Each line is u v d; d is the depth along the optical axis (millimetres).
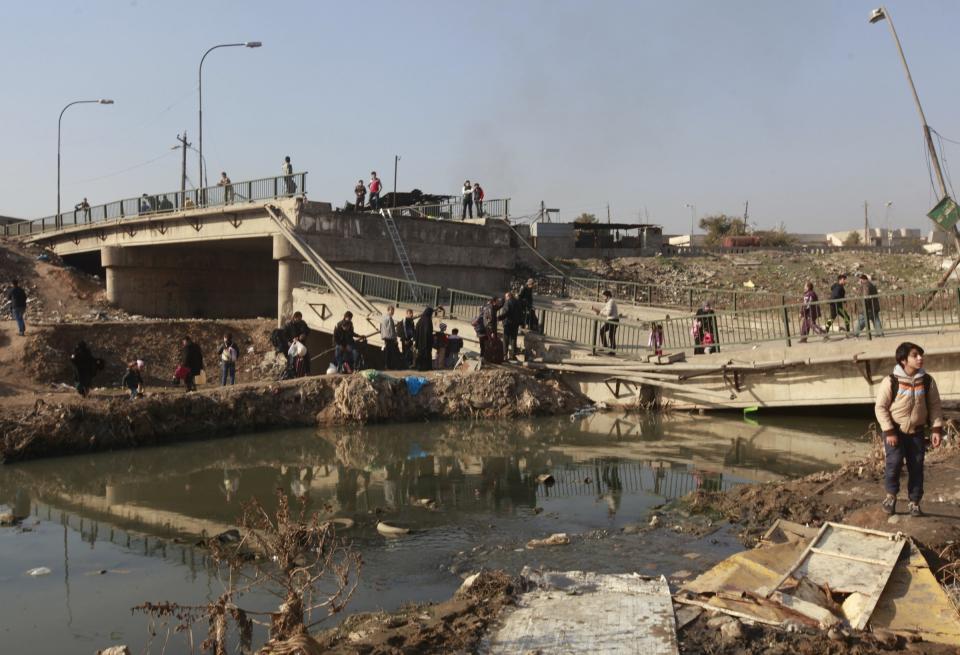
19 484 14195
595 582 6848
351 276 28297
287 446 17359
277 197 29609
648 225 45344
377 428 19234
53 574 9062
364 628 6523
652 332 21469
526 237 41812
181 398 18391
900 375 8047
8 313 34812
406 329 22922
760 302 31812
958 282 19156
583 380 21953
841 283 19969
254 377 28078
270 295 44031
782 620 5855
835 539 7285
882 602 6109
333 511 11609
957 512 8109
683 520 10180
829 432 17594
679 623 5879
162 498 12961
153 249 39000
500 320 22359
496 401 20609
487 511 11352
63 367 25312
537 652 5410
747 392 19375
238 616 6195
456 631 5973
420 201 41844
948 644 5445
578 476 13641
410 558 9055
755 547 7996
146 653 6840
